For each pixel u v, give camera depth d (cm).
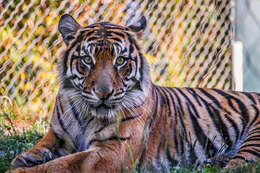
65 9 1395
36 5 1376
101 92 748
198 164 875
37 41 1362
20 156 777
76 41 807
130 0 1465
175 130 873
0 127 1111
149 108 832
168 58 1530
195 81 1574
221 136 899
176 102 905
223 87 1614
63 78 809
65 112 812
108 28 815
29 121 1260
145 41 1495
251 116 923
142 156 828
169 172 773
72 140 821
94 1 1415
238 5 1667
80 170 729
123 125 780
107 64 770
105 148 764
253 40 1703
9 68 1348
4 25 1352
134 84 802
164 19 1534
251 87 1695
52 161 722
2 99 1299
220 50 1614
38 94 1334
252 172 732
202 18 1605
